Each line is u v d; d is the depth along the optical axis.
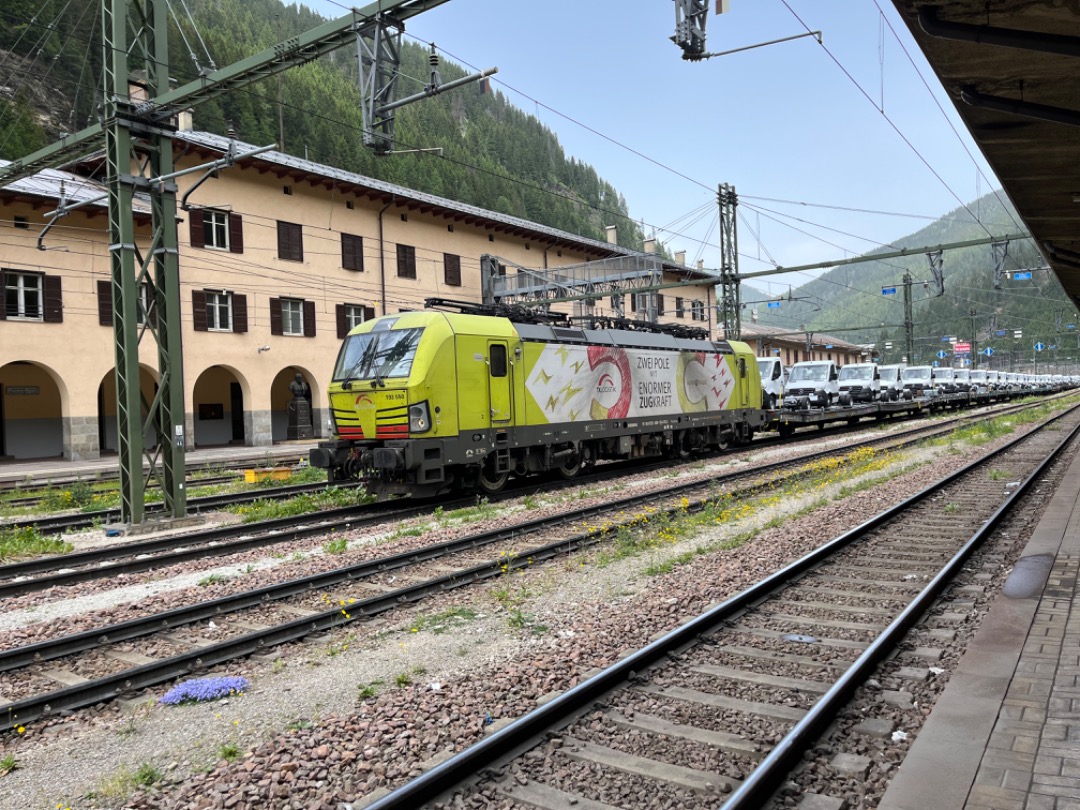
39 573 10.41
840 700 5.12
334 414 15.20
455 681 5.90
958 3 5.54
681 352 22.48
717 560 9.71
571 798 4.12
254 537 12.11
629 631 6.93
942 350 78.12
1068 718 4.48
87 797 4.45
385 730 5.01
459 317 15.23
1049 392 82.69
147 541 12.04
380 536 12.13
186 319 30.50
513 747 4.66
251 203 32.72
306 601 8.45
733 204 34.75
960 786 3.79
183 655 6.43
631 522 12.21
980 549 9.79
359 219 36.97
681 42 9.40
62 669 6.62
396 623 7.62
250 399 32.81
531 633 7.15
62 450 30.69
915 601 7.16
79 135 14.15
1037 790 3.71
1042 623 6.33
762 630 6.93
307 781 4.43
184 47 50.16
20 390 29.56
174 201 14.25
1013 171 9.57
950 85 7.12
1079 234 13.50
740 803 3.76
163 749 5.02
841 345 79.44
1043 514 11.41
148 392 33.38
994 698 4.82
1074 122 6.77
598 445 19.50
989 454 20.12
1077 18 5.73
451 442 14.53
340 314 36.19
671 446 22.62
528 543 11.15
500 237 44.00
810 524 11.87
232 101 56.47
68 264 27.69
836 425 39.75
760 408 27.50
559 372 17.52
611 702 5.35
